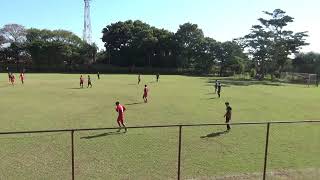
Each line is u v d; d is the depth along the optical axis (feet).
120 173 49.44
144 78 273.95
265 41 330.75
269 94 175.73
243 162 55.93
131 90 167.53
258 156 59.41
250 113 111.55
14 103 118.11
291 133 77.30
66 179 46.65
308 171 49.67
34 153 57.52
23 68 350.84
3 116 93.35
